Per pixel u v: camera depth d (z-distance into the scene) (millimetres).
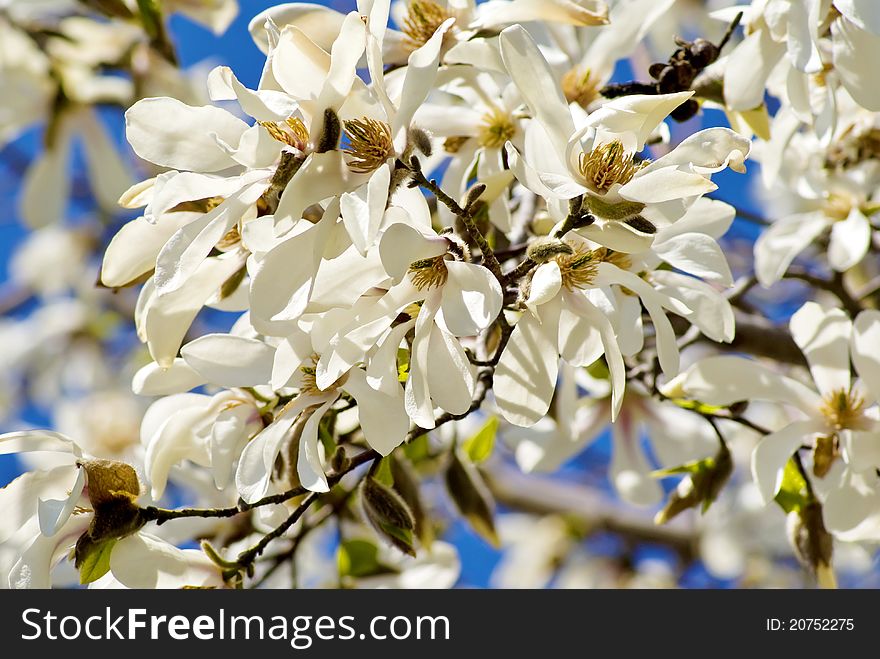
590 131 1430
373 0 1436
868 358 1563
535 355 1455
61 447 1504
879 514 1552
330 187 1416
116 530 1482
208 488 1668
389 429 1450
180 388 1514
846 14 1495
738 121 1580
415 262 1443
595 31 1606
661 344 1453
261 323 1448
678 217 1426
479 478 1663
